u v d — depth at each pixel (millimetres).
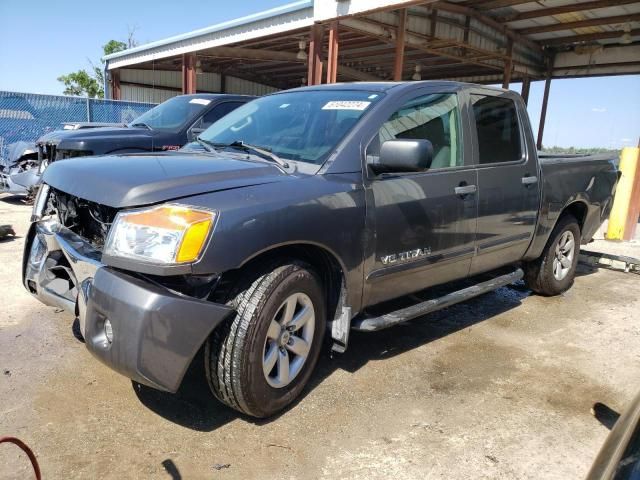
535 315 4801
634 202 8500
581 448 2752
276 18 12805
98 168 2885
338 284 3100
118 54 20672
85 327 2549
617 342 4215
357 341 3996
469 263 3980
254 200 2605
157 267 2338
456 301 3861
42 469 2395
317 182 2926
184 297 2400
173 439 2668
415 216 3398
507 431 2877
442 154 3744
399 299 4023
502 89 4461
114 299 2385
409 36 13109
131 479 2367
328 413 2973
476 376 3510
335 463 2545
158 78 23594
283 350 2848
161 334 2332
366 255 3123
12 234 6754
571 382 3486
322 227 2838
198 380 3270
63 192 3057
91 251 2799
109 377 3240
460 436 2811
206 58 20031
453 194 3672
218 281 2594
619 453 1487
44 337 3756
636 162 8383
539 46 16266
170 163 2949
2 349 3547
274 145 3457
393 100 3473
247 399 2660
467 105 4027
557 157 5492
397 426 2879
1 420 2750
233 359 2590
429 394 3242
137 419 2822
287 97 4074
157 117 8398
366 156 3201
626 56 15203
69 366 3355
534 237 4680
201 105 8109
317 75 11969
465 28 13625
